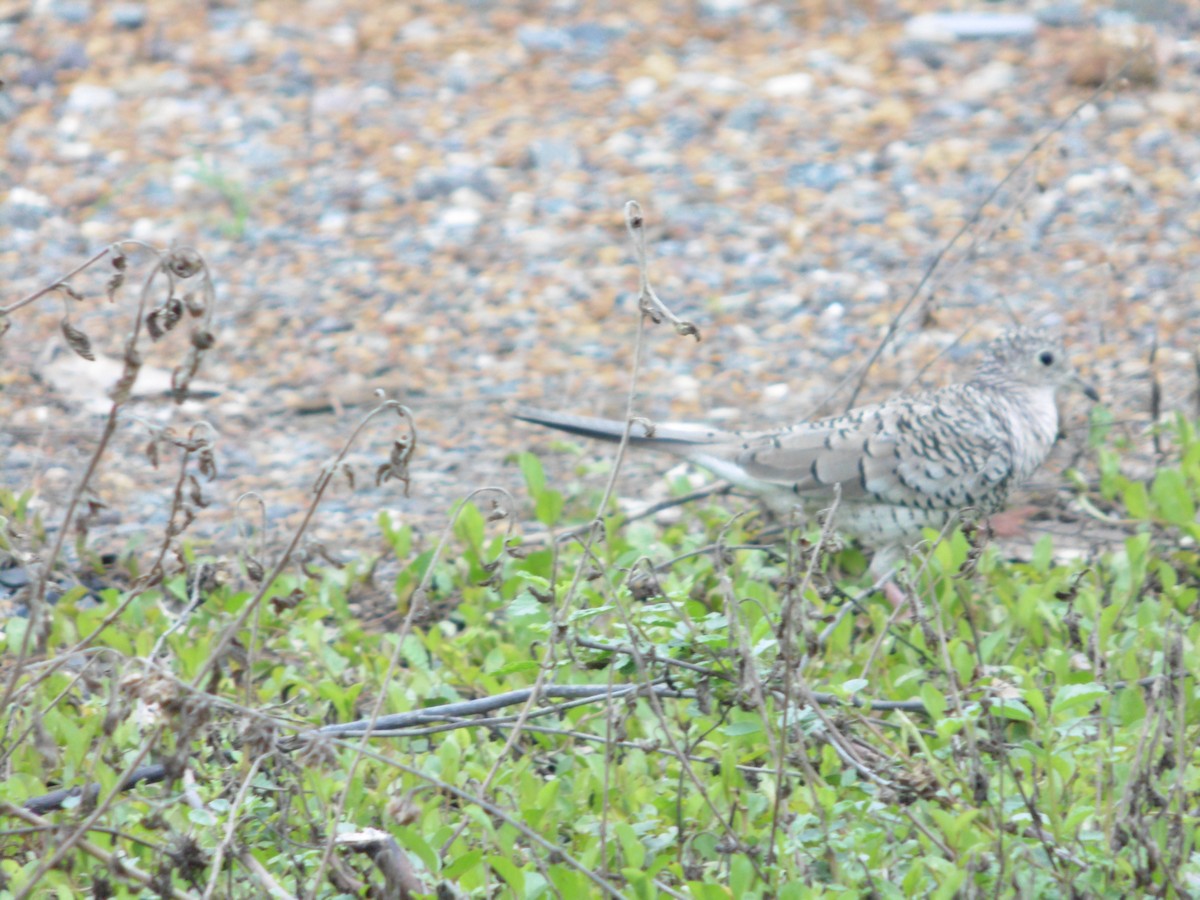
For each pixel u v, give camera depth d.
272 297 15.35
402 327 14.84
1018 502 11.23
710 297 15.15
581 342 14.52
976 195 16.70
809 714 6.75
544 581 6.79
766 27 21.08
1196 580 9.79
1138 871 6.08
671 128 18.45
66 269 15.66
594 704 7.89
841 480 9.91
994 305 14.64
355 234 16.53
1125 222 15.09
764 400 13.31
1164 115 18.06
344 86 19.50
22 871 6.30
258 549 10.61
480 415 13.30
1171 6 20.67
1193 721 7.60
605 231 16.47
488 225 16.66
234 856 5.95
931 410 10.02
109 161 17.78
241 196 16.73
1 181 17.27
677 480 11.45
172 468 12.26
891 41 20.33
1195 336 13.80
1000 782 6.47
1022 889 6.28
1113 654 8.24
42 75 19.38
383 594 10.26
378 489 12.04
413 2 21.92
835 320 14.62
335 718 8.32
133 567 10.13
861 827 6.64
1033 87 18.94
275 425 13.14
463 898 5.98
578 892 6.14
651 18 21.44
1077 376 10.65
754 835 6.69
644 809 6.94
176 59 20.00
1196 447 10.48
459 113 18.97
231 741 7.11
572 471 12.28
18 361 13.91
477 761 7.58
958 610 9.09
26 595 6.00
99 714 7.57
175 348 14.38
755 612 7.96
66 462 12.19
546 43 20.67
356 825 6.67
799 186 17.14
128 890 6.27
